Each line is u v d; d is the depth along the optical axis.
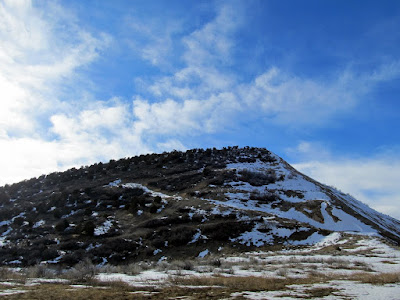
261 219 40.69
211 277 14.43
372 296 9.88
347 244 31.94
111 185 62.88
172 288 11.47
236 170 67.75
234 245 34.38
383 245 30.20
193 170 71.81
